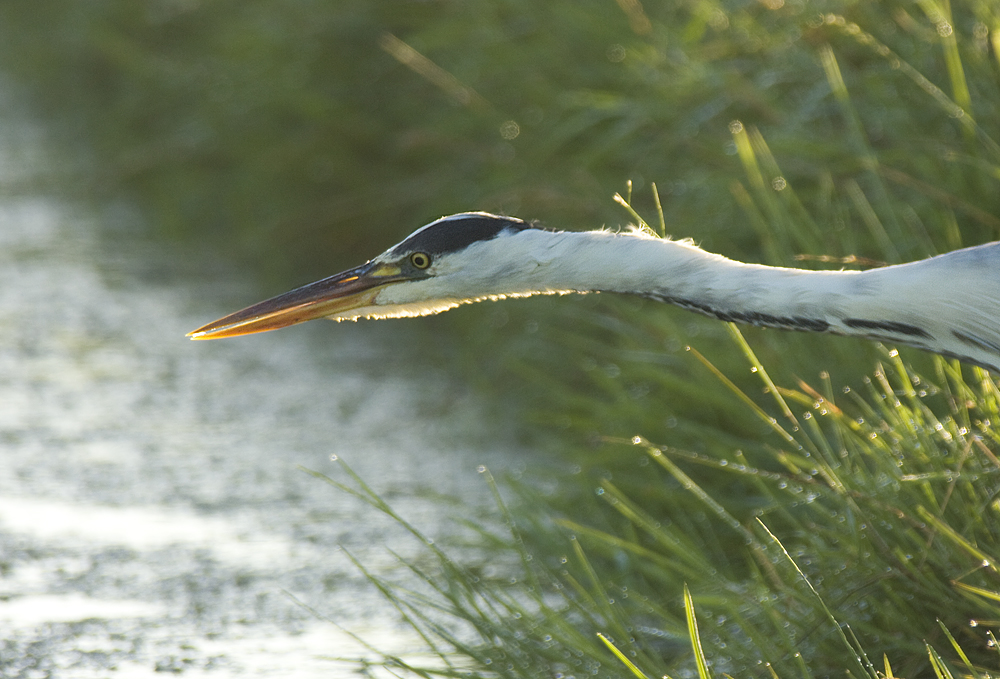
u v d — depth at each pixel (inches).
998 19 362.3
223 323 287.6
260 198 673.0
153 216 757.9
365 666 299.4
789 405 346.3
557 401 446.9
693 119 434.9
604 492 345.7
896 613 257.6
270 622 329.7
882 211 377.7
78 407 496.1
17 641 317.4
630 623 281.3
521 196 480.7
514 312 497.7
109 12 890.1
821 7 418.9
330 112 626.2
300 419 483.5
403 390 508.1
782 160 405.4
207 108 710.5
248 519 399.2
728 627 289.6
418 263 273.6
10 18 1134.4
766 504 325.4
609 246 254.7
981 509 259.9
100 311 606.5
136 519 398.0
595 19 492.7
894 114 392.5
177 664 306.0
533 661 275.4
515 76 517.7
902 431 275.6
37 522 393.7
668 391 379.9
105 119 879.1
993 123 367.6
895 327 244.4
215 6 783.1
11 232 730.2
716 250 406.6
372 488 419.2
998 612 240.2
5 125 994.7
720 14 459.5
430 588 344.8
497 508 389.7
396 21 619.2
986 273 238.1
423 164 596.1
